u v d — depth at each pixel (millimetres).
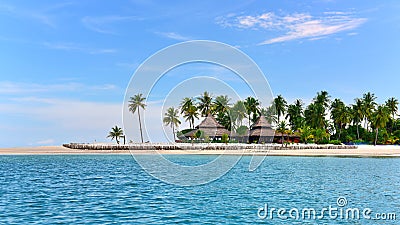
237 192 31109
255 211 23422
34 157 82688
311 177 41969
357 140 125188
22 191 32062
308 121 126750
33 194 30328
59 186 35375
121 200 27219
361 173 46344
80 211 23266
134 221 20641
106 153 89250
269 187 34031
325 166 55750
